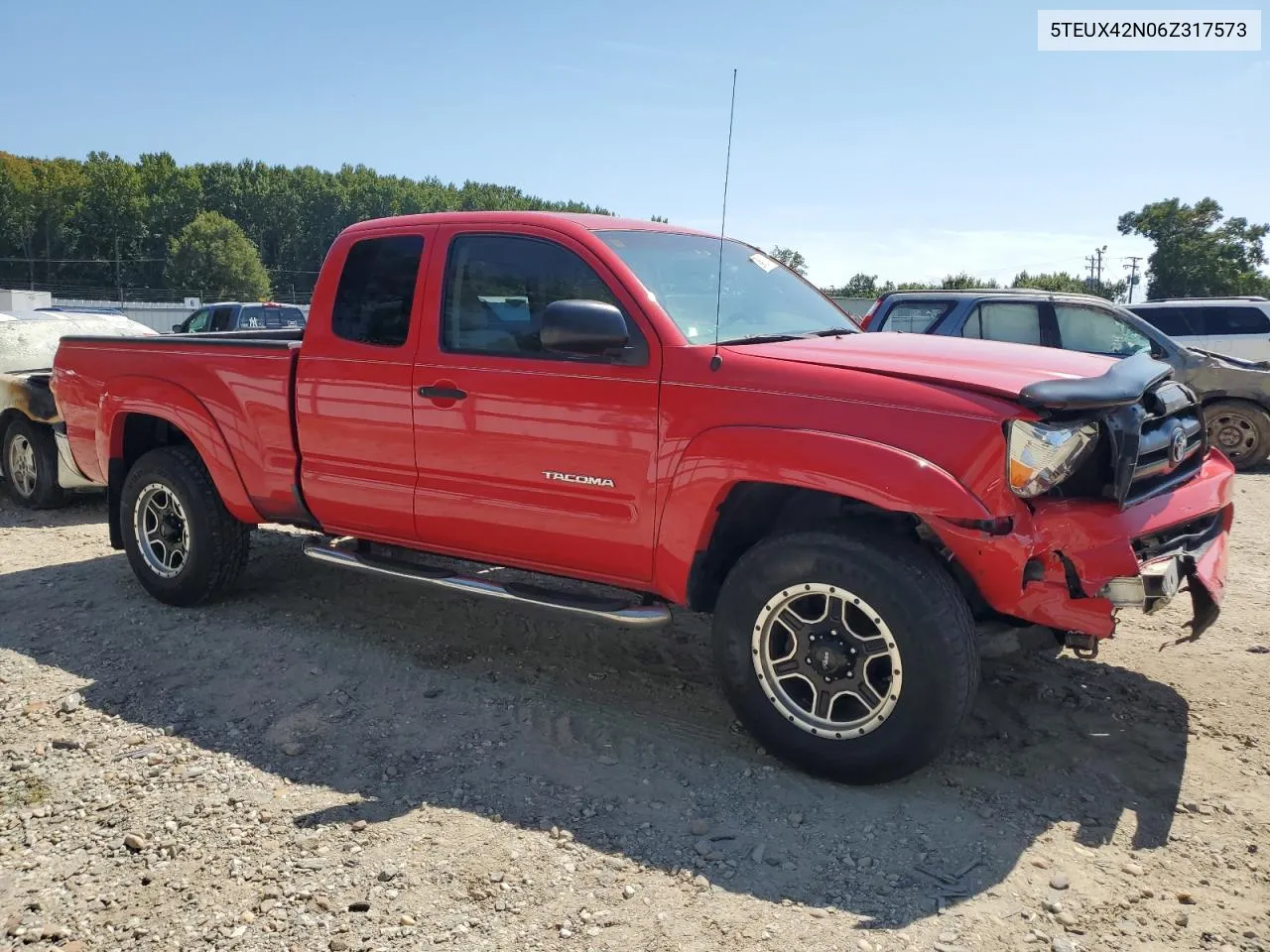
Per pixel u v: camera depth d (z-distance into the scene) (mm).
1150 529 3385
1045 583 3258
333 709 4164
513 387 4012
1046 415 3240
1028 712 4113
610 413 3779
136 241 133375
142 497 5395
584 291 3930
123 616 5285
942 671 3197
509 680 4461
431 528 4410
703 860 3061
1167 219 68438
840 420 3336
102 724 4023
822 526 3459
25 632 5062
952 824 3254
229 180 142125
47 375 7895
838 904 2838
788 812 3326
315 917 2783
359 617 5273
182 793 3471
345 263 4605
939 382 3305
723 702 4242
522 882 2947
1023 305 9766
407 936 2703
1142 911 2814
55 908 2846
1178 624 5180
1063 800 3424
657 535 3736
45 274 130875
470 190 160750
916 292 10297
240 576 5441
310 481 4746
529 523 4070
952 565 3439
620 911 2807
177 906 2844
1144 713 4109
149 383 5289
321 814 3326
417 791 3486
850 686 3395
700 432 3578
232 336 5812
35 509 8109
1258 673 4527
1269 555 6805
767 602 3480
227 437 4977
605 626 5168
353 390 4500
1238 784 3535
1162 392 3844
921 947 2646
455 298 4254
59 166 134375
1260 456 10805
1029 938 2688
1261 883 2963
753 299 4406
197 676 4488
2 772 3641
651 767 3660
